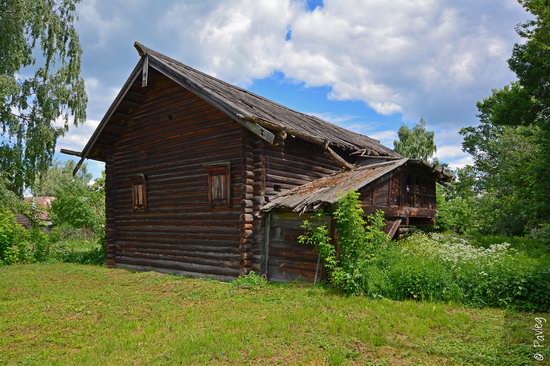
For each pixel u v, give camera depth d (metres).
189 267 12.17
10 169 22.42
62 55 23.34
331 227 9.65
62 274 13.10
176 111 12.86
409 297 8.07
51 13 22.59
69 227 26.83
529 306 7.21
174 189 12.80
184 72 12.21
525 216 20.28
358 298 8.09
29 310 8.41
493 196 23.55
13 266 15.57
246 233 10.62
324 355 5.35
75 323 7.36
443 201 21.27
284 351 5.54
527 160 20.91
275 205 10.35
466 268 8.06
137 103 13.98
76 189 28.06
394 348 5.52
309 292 8.80
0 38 20.09
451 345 5.56
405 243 11.08
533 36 18.56
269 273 10.75
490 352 5.27
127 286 10.69
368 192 10.82
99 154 15.84
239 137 11.11
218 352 5.51
